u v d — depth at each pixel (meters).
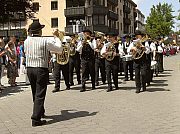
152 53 14.78
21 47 18.03
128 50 11.33
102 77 13.91
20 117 7.85
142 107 8.50
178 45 77.69
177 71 19.72
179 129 6.31
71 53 13.34
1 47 12.95
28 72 7.15
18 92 12.06
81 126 6.77
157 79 15.22
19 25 50.97
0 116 8.03
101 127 6.62
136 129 6.39
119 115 7.66
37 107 6.95
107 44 11.71
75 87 13.10
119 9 66.50
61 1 50.16
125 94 10.82
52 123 7.14
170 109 8.14
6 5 19.53
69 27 47.69
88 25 49.47
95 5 49.12
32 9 21.42
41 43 7.04
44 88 7.12
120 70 16.75
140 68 11.23
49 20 50.66
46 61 7.16
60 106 9.05
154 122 6.90
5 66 13.64
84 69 11.89
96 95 10.83
